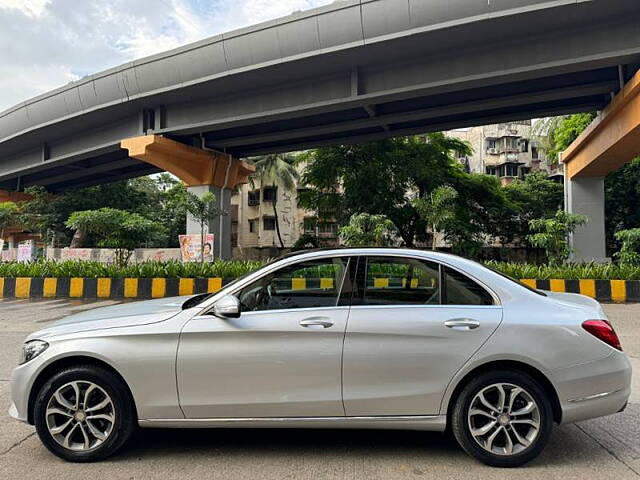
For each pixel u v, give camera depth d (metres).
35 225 31.14
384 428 3.25
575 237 20.17
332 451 3.49
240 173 25.94
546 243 15.43
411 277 3.47
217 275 13.67
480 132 43.88
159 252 25.17
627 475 3.10
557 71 14.43
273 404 3.23
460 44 14.91
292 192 42.75
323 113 19.20
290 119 20.61
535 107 18.55
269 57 16.52
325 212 27.88
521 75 14.74
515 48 14.59
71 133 24.09
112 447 3.29
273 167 39.44
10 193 34.38
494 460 3.18
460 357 3.19
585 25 13.68
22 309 11.46
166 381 3.26
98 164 28.94
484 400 3.22
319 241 34.06
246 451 3.49
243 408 3.24
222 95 19.36
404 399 3.20
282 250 41.34
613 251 27.97
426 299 3.40
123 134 22.14
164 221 40.44
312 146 23.47
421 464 3.27
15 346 7.30
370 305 3.36
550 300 3.42
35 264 15.16
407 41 14.72
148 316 3.47
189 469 3.20
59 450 3.30
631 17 13.26
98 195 34.84
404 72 16.17
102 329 3.38
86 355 3.28
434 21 13.90
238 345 3.25
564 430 3.88
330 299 3.43
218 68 17.50
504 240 35.97
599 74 15.57
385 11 14.38
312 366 3.22
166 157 21.47
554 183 34.50
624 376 3.24
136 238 17.45
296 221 44.34
